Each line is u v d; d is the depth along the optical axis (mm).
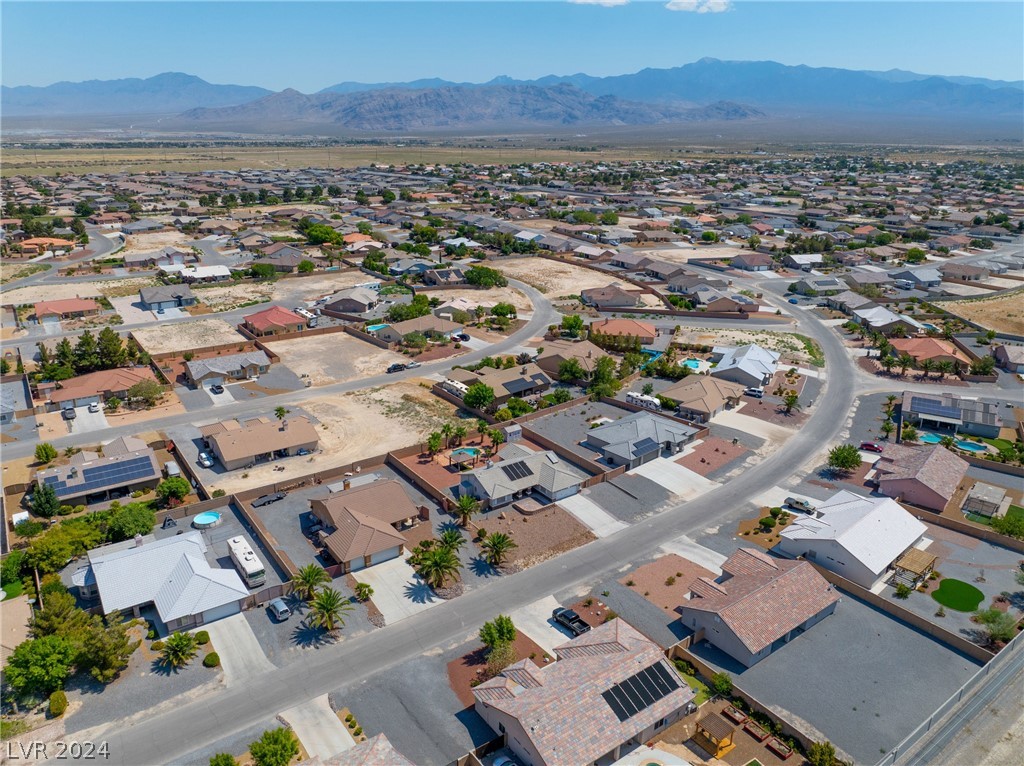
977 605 72125
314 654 64750
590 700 54469
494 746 54750
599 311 179625
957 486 94500
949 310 179375
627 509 89750
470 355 145500
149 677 61500
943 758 54031
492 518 87188
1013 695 60500
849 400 125062
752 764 53625
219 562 77062
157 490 88375
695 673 63031
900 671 63375
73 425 110625
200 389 126000
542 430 111625
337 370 136375
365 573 76312
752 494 93500
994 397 126375
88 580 70938
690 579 76000
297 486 93312
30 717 57250
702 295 184875
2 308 172375
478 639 66938
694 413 116000
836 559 76375
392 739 55562
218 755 50500
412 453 103000
